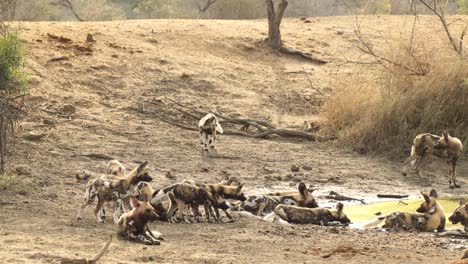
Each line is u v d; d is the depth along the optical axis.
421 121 46.88
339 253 25.88
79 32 59.84
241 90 55.75
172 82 54.91
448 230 32.06
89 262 21.36
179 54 59.22
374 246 27.88
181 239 27.41
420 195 39.38
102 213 29.95
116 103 51.19
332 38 66.62
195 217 31.22
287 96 55.78
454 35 56.19
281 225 31.31
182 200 30.86
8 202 31.97
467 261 23.17
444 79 47.94
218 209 33.34
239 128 50.78
